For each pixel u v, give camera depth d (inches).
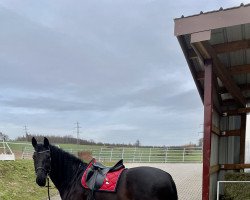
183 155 681.0
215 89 207.3
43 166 127.0
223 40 176.9
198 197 301.9
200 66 202.7
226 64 205.6
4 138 661.3
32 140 130.8
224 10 151.3
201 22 154.8
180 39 168.2
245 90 235.9
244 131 237.1
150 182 110.2
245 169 241.6
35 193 298.0
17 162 400.5
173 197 110.4
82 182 123.8
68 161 131.2
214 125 206.4
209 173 169.8
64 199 129.2
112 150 719.7
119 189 116.3
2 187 283.3
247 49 179.6
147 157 699.4
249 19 147.9
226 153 237.9
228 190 208.5
